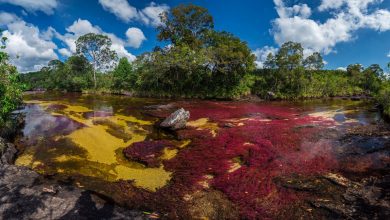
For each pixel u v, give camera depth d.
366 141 17.72
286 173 12.96
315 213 9.55
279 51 58.97
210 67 55.66
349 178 12.23
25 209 8.53
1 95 17.05
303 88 60.59
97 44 69.00
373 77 72.50
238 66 55.06
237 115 29.39
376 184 11.45
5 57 16.53
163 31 62.00
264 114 30.11
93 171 13.55
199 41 59.06
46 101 40.34
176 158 15.38
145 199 10.75
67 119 24.47
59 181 12.00
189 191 11.44
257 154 15.67
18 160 14.73
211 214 9.72
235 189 11.43
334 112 32.09
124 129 21.77
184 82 56.44
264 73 66.00
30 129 20.75
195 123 24.61
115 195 10.91
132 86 63.53
